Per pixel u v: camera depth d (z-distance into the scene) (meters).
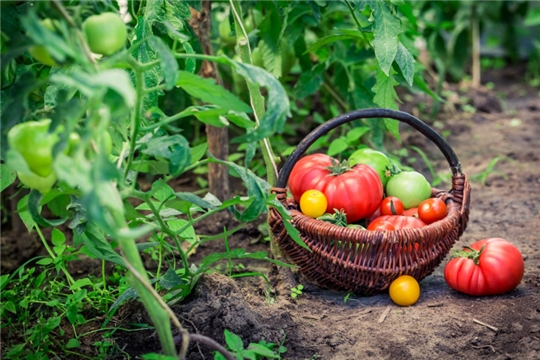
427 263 1.39
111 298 1.39
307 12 1.72
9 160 1.05
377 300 1.40
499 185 1.87
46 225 1.15
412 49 1.81
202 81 1.10
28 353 1.28
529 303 1.37
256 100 1.42
